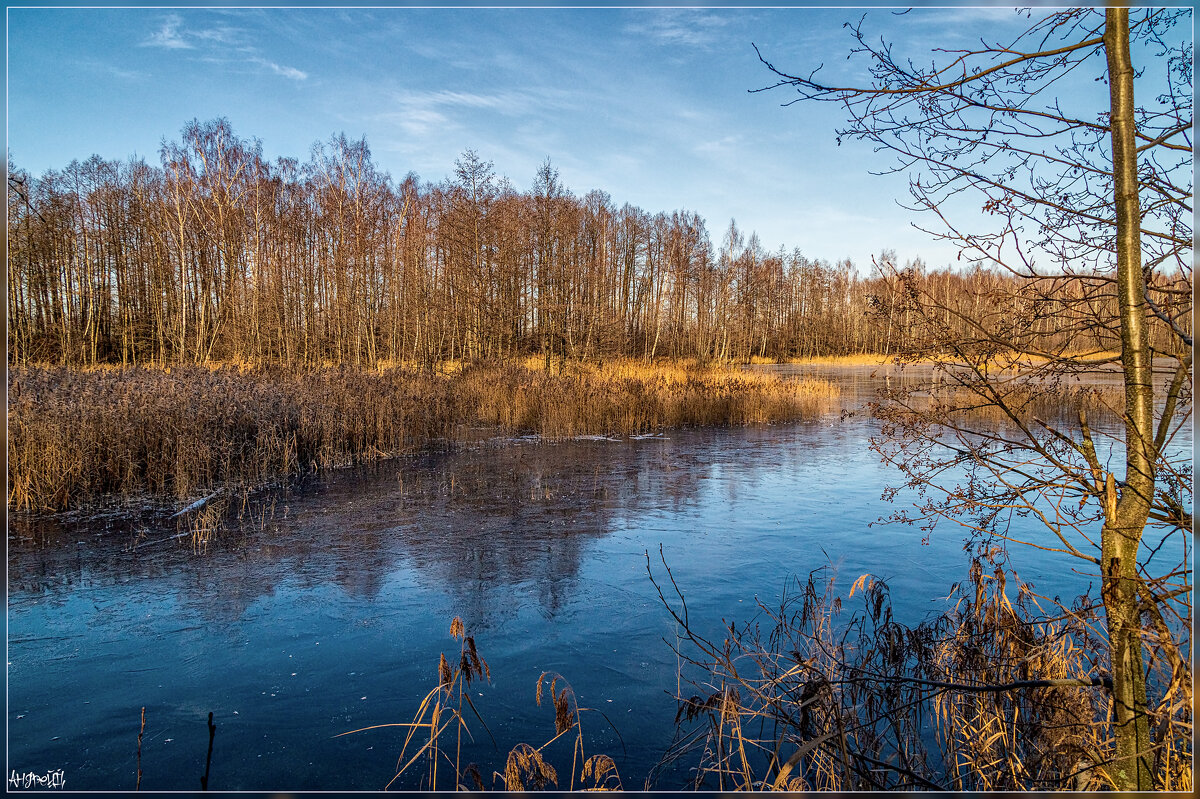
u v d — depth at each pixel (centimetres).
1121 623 235
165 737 428
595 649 547
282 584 685
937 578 691
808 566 735
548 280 2869
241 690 486
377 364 3058
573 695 479
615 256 4978
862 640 529
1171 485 249
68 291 3341
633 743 422
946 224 287
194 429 1091
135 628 583
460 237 3097
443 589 673
